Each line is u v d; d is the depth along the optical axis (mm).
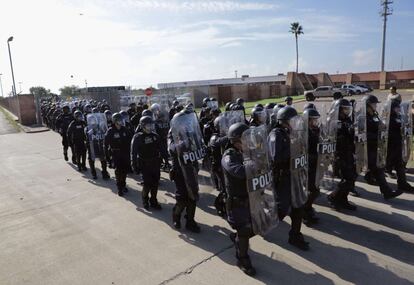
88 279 4254
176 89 33438
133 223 5988
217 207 6070
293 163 4414
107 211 6676
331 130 5445
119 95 27188
